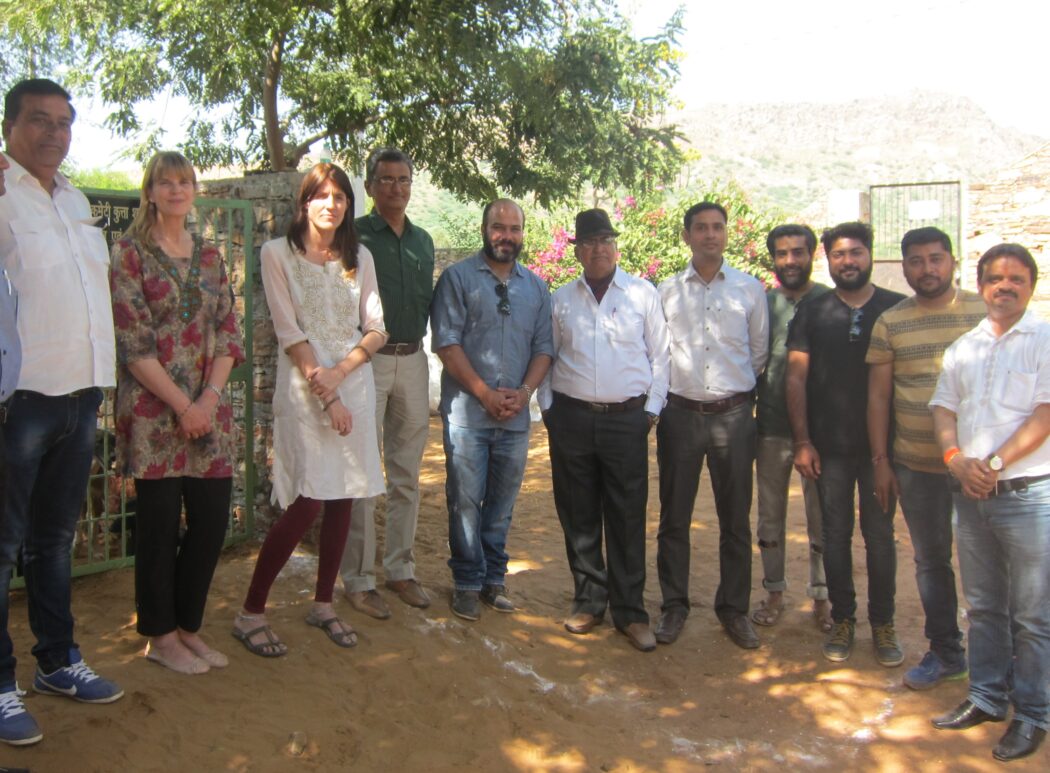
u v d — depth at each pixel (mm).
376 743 3941
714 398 5078
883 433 4672
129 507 5711
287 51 9961
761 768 3998
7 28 11016
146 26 9984
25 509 3586
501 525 5379
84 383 3695
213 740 3754
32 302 3559
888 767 3992
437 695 4379
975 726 4246
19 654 4219
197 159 11555
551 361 5234
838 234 4809
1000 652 4203
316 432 4441
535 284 5227
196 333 4043
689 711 4496
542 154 10273
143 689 3941
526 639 5113
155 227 4020
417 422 5211
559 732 4188
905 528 7340
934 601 4605
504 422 5152
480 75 8992
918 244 4406
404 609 5156
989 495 3984
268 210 5676
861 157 115375
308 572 5418
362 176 10508
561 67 9352
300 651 4535
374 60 9062
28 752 3469
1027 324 3975
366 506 4996
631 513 5152
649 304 5109
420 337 5203
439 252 15438
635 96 10234
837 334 4863
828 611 5434
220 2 8570
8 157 3662
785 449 5367
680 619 5277
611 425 5074
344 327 4574
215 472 4066
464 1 8305
